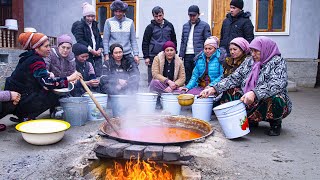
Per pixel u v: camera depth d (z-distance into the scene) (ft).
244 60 12.42
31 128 10.15
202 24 19.16
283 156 9.20
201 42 19.15
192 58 19.49
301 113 16.39
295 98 22.48
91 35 18.13
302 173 7.99
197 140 8.97
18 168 8.09
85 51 14.89
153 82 16.31
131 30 18.39
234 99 12.26
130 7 31.09
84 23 17.75
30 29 30.32
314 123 13.80
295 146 10.20
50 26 33.88
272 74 10.84
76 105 12.19
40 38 11.64
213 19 29.37
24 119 12.07
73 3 32.83
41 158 8.74
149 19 30.32
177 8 29.66
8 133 11.39
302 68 28.89
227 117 10.39
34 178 7.57
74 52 14.94
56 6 33.42
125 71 16.24
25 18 34.45
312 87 28.96
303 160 8.91
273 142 10.62
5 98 10.81
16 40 32.09
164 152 7.63
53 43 32.86
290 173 7.98
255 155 9.21
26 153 9.16
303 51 28.81
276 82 10.61
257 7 28.78
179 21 29.73
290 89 26.50
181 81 16.28
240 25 17.25
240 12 17.42
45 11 33.83
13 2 31.83
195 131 10.63
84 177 7.63
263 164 8.52
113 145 7.99
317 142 10.70
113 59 16.03
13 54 30.09
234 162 8.55
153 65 16.48
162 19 19.29
